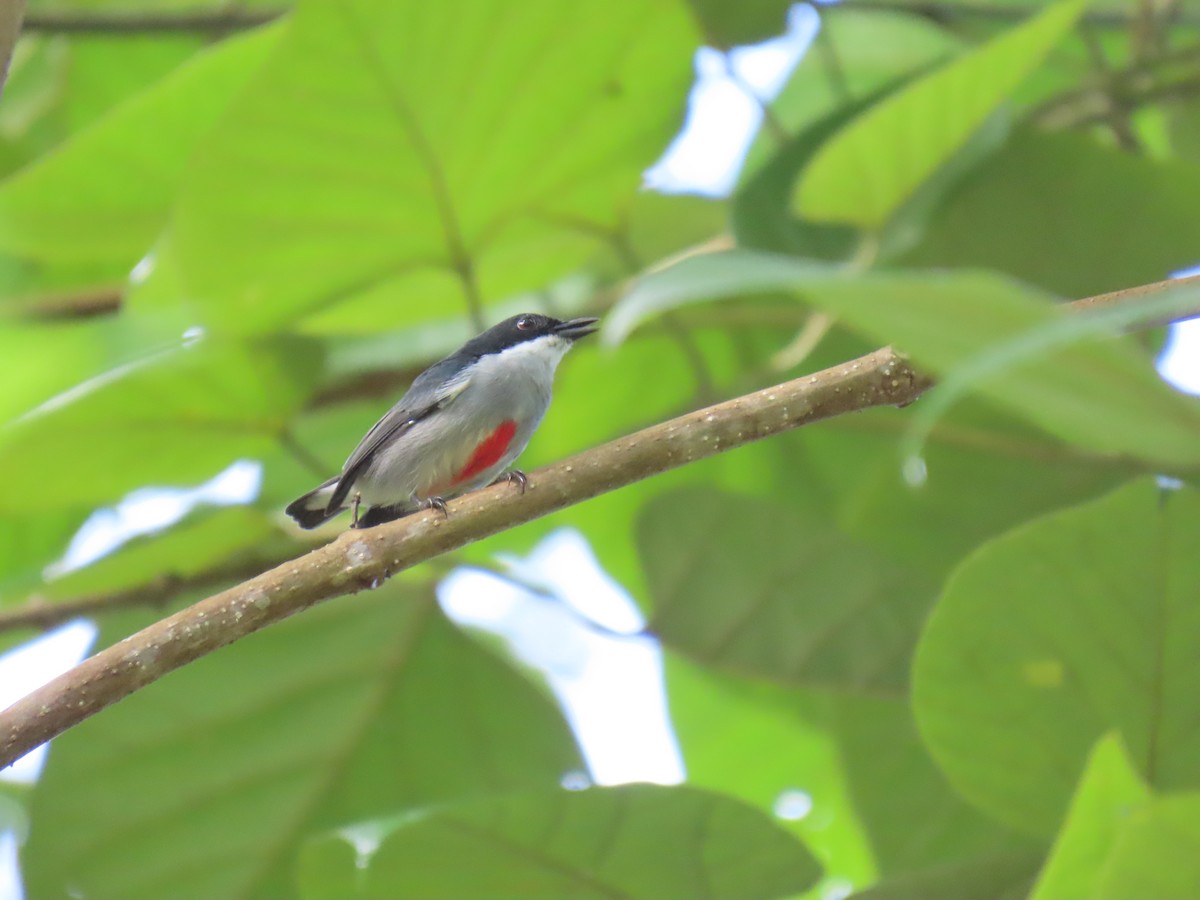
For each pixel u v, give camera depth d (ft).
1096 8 38.47
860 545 28.43
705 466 36.60
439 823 21.25
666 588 28.40
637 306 9.34
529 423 33.09
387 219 27.66
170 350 27.61
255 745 31.91
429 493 32.58
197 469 29.89
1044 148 30.45
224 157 25.53
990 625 20.18
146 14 35.63
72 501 29.63
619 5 24.86
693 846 21.90
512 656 35.68
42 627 28.58
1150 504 19.60
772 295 33.19
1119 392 8.86
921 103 24.94
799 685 28.25
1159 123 41.93
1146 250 30.91
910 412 33.27
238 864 31.42
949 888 21.56
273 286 28.48
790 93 41.04
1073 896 15.75
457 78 25.13
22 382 36.55
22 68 43.19
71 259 33.65
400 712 32.53
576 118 27.07
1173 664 19.89
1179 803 13.38
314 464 30.35
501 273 32.99
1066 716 20.16
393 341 35.47
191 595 32.22
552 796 21.06
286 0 38.78
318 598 19.39
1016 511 31.89
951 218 31.07
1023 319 8.35
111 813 31.04
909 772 29.25
